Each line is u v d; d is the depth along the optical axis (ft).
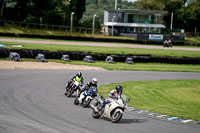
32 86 251.39
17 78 284.61
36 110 162.81
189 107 205.05
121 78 355.56
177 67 542.57
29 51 442.09
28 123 132.77
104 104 151.12
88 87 181.16
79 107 181.68
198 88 308.19
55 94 226.79
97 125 137.69
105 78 343.87
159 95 252.83
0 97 193.77
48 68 382.42
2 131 117.39
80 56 501.56
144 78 372.17
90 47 604.49
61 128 127.95
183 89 295.89
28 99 195.62
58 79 306.35
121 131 128.67
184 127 144.46
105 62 523.29
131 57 555.69
